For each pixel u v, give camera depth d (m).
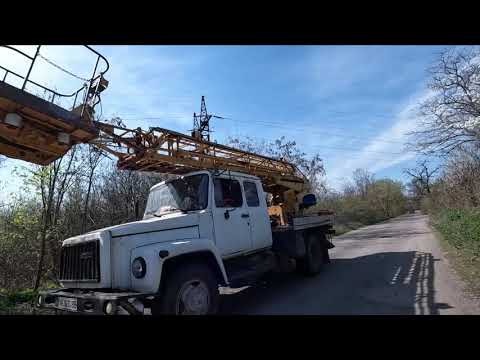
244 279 5.66
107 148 5.68
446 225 13.45
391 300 5.67
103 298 3.67
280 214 8.68
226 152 7.52
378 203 54.47
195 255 4.72
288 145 27.52
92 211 12.54
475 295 5.50
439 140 10.95
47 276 9.63
